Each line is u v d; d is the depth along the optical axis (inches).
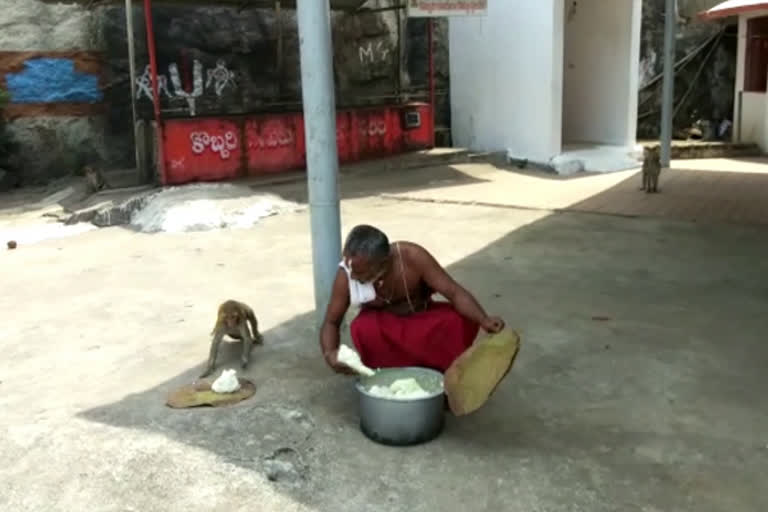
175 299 204.4
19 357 164.7
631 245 253.8
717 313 183.0
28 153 400.5
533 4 446.0
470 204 337.1
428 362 129.1
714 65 562.3
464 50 503.8
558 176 426.0
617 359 155.4
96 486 111.3
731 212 305.4
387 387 125.7
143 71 418.6
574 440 122.7
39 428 129.3
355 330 129.1
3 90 388.2
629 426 127.0
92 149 417.1
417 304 131.6
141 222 302.7
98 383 149.3
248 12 451.8
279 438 124.4
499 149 488.7
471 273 222.2
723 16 522.9
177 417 132.4
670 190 363.3
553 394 139.8
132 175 404.8
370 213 319.3
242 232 286.7
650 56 552.4
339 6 463.2
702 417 129.6
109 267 241.0
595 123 506.6
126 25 412.8
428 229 284.2
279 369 153.6
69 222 317.7
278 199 334.3
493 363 116.4
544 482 110.4
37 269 241.0
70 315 193.2
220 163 398.0
